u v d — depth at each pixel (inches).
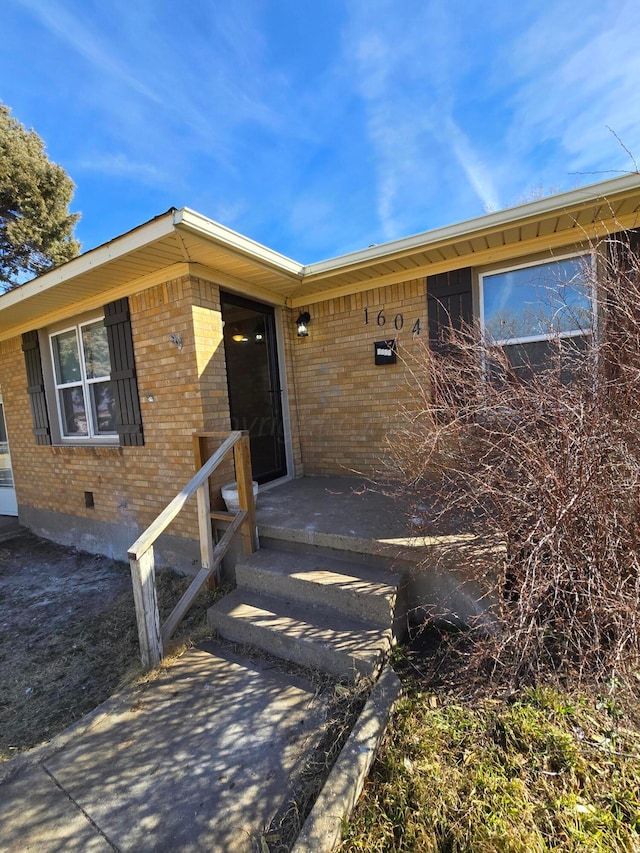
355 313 185.6
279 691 88.7
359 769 65.6
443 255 153.3
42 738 85.4
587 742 69.9
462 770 67.0
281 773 70.0
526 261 146.6
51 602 155.9
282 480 196.1
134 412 170.9
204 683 93.0
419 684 86.4
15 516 283.3
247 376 188.9
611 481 86.1
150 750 76.5
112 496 189.3
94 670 109.6
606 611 78.7
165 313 155.7
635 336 96.0
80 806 66.4
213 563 118.3
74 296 175.3
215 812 64.1
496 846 55.0
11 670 112.7
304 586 109.5
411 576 111.2
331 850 56.3
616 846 54.9
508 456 97.7
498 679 85.0
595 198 116.5
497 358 112.0
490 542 98.3
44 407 219.1
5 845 60.8
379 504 152.6
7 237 435.5
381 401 182.2
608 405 95.0
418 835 57.8
